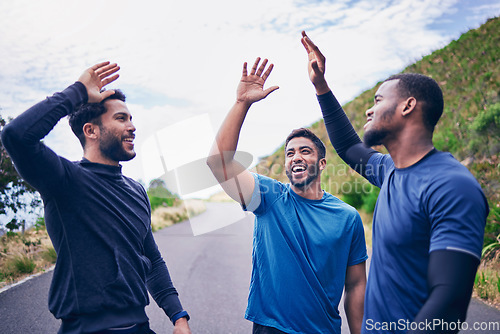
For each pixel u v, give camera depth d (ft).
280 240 7.06
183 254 28.09
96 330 5.51
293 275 6.88
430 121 5.02
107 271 5.67
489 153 32.76
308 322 6.78
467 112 45.73
